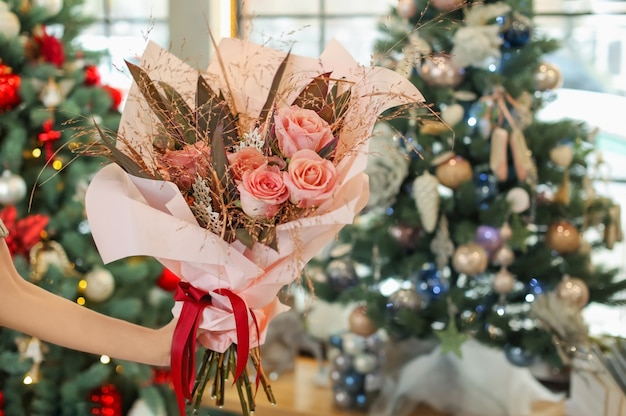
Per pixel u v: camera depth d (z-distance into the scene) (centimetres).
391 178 251
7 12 246
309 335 347
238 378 129
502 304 262
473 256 250
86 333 125
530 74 257
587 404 263
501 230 252
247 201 116
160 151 126
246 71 137
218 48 137
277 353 334
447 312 264
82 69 275
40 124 252
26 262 242
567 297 257
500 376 284
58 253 254
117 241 117
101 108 268
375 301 272
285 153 121
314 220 116
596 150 280
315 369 346
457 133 255
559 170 266
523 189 258
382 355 297
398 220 268
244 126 132
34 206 259
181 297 129
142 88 127
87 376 251
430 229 250
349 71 133
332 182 117
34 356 238
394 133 254
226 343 129
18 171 251
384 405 295
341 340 303
